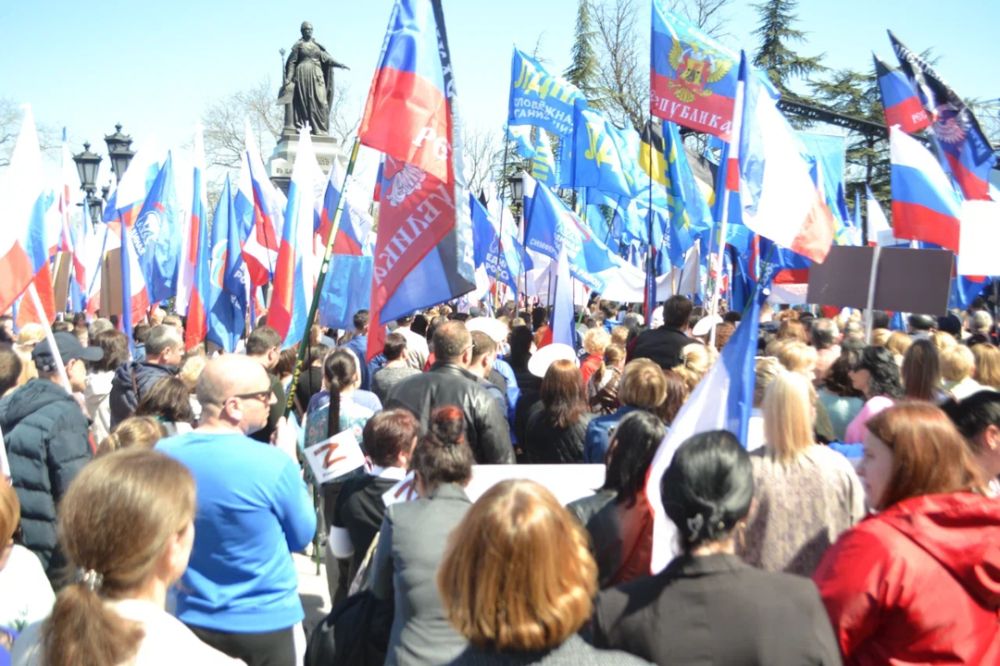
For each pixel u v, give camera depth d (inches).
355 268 362.9
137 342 370.0
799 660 85.3
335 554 166.9
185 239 363.3
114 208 490.3
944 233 304.5
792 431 131.6
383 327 193.2
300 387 277.0
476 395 194.7
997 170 413.7
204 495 129.5
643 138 410.3
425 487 128.2
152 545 79.5
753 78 215.3
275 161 879.1
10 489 101.0
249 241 374.0
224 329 372.8
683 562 90.2
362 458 175.8
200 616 130.9
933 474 99.4
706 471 89.7
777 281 431.5
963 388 212.4
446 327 204.8
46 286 245.0
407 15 186.2
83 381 237.8
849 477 129.9
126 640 73.5
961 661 91.5
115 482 80.2
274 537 134.6
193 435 135.4
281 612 134.6
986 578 92.4
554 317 320.8
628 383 189.0
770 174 183.3
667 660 86.0
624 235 656.4
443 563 81.3
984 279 410.9
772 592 87.5
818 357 252.5
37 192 188.9
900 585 91.6
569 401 211.3
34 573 114.5
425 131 185.5
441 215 186.1
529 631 75.2
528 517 77.1
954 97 348.8
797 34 1438.2
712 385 127.7
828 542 127.6
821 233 184.7
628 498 127.6
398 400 196.7
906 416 101.9
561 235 419.5
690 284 498.3
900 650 92.8
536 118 454.6
